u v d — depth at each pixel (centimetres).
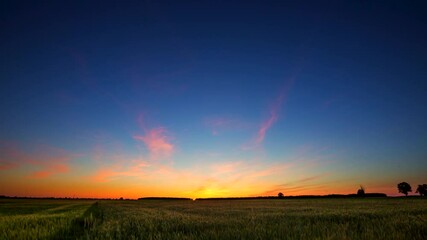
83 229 1650
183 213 2589
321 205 4106
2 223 1741
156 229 1337
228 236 997
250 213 2361
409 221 1297
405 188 12075
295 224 1346
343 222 1516
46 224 1691
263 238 952
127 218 2062
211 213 2495
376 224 1267
